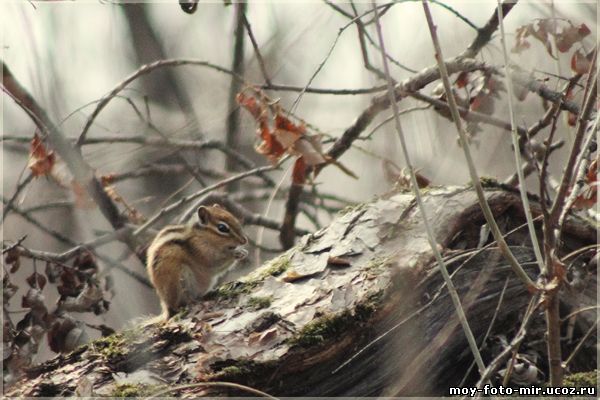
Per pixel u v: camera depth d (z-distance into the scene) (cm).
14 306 1969
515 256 1061
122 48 2256
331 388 961
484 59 1355
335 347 955
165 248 1188
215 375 921
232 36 2031
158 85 2214
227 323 991
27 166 1343
